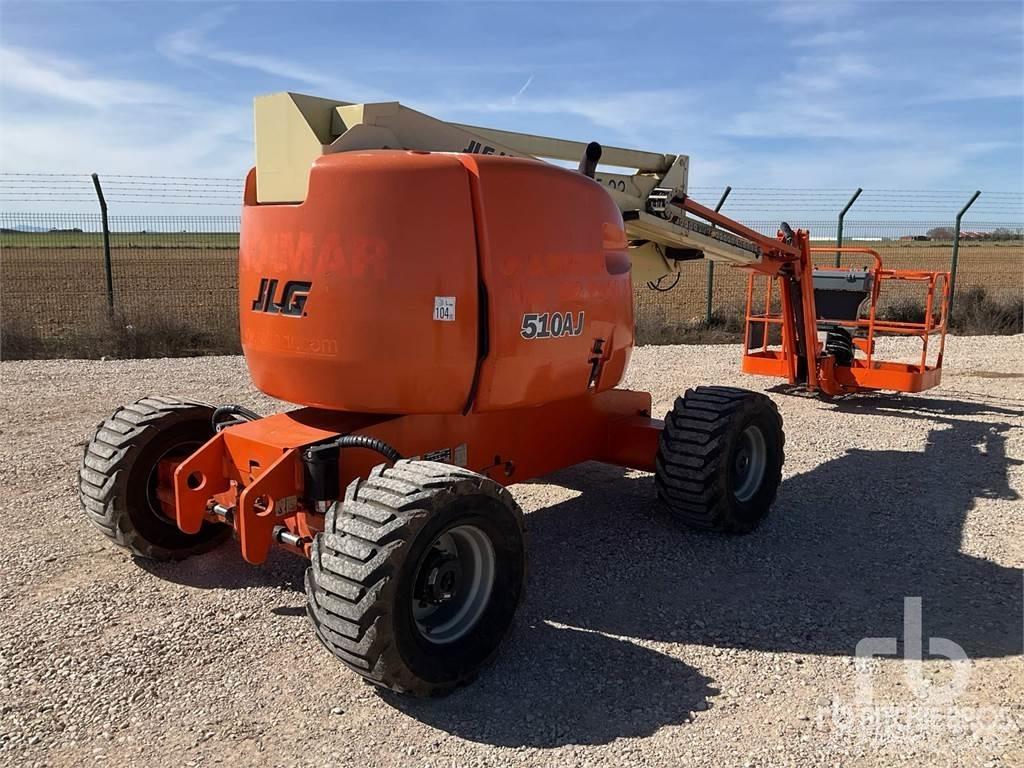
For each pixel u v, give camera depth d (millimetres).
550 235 4027
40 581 4426
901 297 17609
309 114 3936
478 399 3910
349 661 3160
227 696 3400
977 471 6730
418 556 3174
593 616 4152
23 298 18594
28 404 8430
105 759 2992
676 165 6316
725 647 3857
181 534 4676
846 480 6477
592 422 5324
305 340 3730
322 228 3639
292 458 3760
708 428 4902
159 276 23281
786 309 8922
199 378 9945
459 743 3115
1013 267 33719
